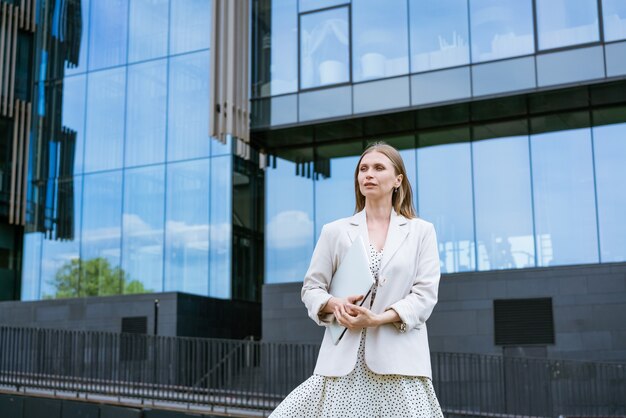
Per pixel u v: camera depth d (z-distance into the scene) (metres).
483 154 20.08
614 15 18.17
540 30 18.77
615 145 18.88
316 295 2.65
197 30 24.95
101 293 24.69
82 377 14.88
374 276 2.64
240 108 20.64
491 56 19.16
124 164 25.19
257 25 21.73
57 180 26.16
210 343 15.20
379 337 2.55
